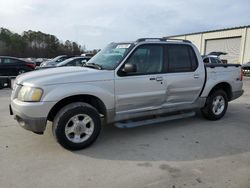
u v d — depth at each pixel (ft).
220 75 20.08
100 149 14.48
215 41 110.01
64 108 13.66
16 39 247.29
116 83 14.92
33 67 55.06
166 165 12.63
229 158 13.56
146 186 10.69
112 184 10.80
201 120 20.63
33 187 10.47
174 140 16.10
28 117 13.00
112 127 18.44
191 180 11.19
